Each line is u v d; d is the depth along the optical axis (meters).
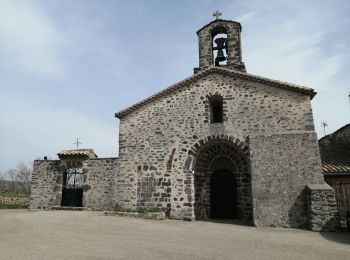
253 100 13.35
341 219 12.23
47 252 6.25
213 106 14.61
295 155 11.75
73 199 17.05
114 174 16.31
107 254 6.21
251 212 13.55
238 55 15.24
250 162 12.16
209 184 14.55
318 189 10.80
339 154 15.06
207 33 15.90
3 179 45.88
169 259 5.96
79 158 17.09
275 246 7.66
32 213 13.59
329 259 6.30
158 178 13.77
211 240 8.29
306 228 10.93
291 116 12.70
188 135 13.84
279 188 11.55
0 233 8.45
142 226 10.40
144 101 14.69
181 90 14.48
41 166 17.61
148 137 14.36
